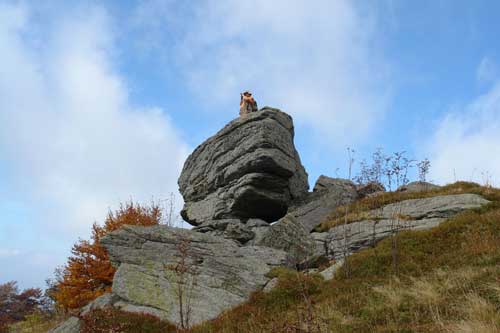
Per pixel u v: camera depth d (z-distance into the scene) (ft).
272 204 94.12
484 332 34.09
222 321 53.78
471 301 40.86
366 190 97.14
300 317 45.98
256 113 97.60
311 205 93.97
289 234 78.07
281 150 93.86
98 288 92.79
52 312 103.76
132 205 109.09
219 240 73.92
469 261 53.78
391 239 67.82
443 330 36.63
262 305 56.80
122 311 58.39
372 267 60.23
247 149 92.84
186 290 62.80
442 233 65.36
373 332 39.17
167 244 70.18
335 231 79.82
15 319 124.88
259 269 67.82
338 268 63.57
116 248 69.00
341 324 42.60
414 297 45.85
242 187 91.81
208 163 103.96
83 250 95.14
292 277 60.90
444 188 92.53
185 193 109.40
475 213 71.51
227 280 64.64
